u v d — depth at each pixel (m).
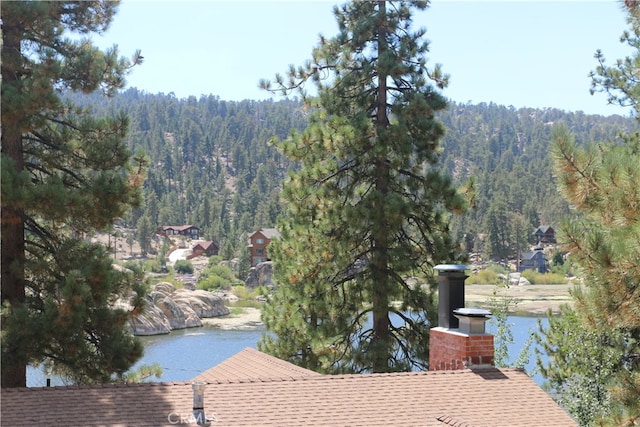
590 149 11.51
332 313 24.94
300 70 26.77
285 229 26.39
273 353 25.48
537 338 21.80
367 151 24.94
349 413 11.55
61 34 19.66
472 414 11.87
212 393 11.79
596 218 11.78
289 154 25.56
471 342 13.64
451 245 25.28
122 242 160.75
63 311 17.42
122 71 20.77
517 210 187.88
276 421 11.10
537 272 119.31
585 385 19.23
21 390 11.37
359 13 26.50
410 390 12.47
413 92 25.48
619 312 11.11
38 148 19.83
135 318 20.09
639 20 13.81
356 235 24.95
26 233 21.02
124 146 20.05
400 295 25.09
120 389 11.71
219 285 104.69
